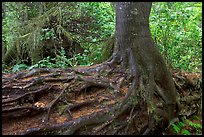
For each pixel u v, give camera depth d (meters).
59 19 10.40
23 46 10.38
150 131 5.81
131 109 5.78
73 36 10.49
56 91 5.98
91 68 6.66
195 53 10.08
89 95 6.05
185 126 6.83
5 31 10.76
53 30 10.22
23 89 5.85
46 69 6.58
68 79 6.20
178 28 9.98
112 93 6.04
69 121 5.32
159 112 6.07
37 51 10.14
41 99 5.87
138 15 6.46
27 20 10.66
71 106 5.67
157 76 6.43
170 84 6.61
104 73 6.51
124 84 6.24
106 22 10.75
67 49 10.52
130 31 6.48
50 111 5.57
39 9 10.65
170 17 9.52
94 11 10.66
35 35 10.12
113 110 5.63
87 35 10.63
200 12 10.04
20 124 5.38
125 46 6.54
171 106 6.48
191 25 10.04
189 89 7.98
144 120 5.84
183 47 10.05
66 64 9.55
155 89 6.30
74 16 10.57
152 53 6.48
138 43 6.47
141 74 6.28
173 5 9.89
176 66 9.77
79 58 9.88
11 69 10.14
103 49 7.57
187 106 7.45
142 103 5.95
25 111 5.50
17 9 10.65
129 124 5.61
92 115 5.46
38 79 6.06
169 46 9.90
